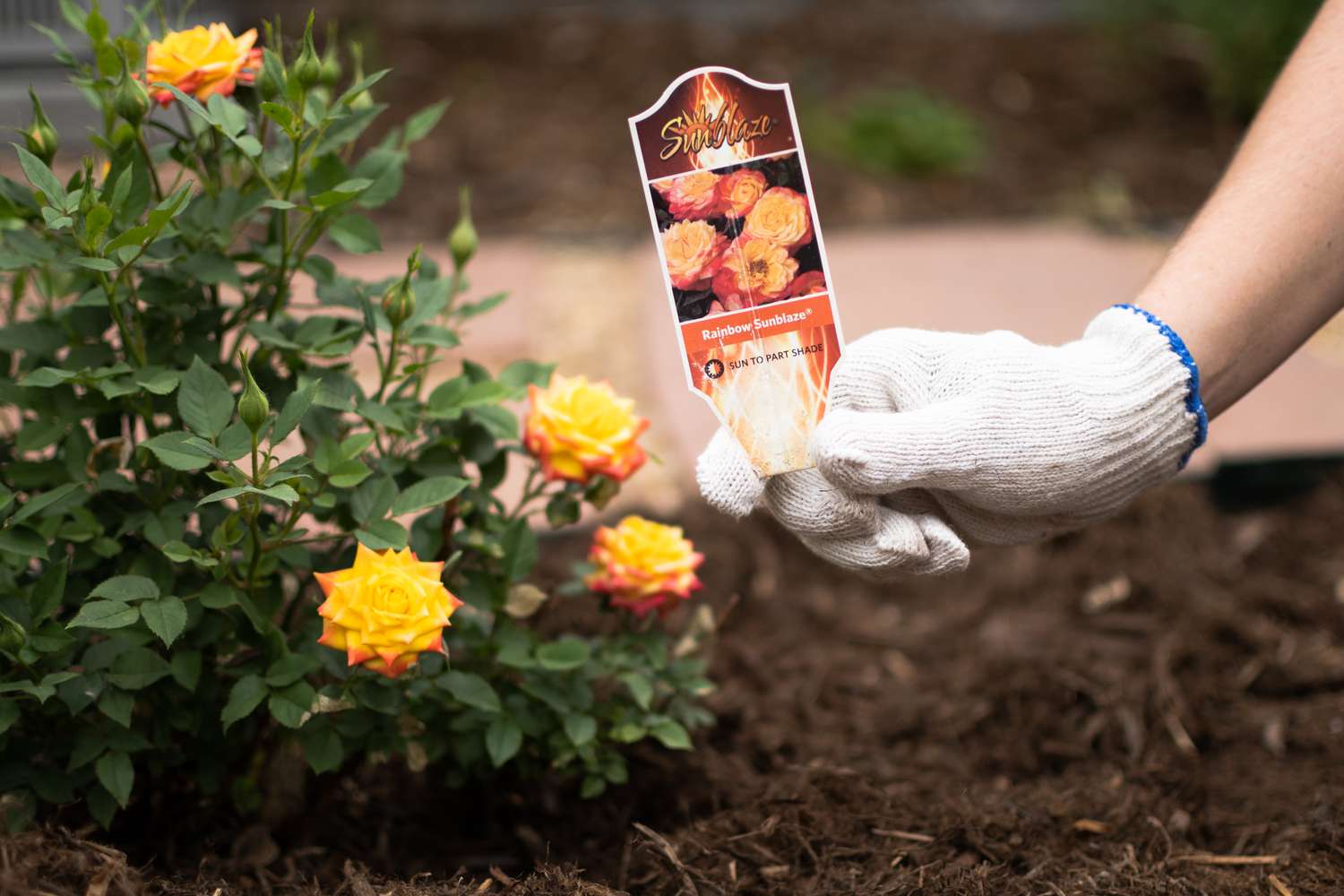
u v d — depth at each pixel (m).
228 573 1.03
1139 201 2.42
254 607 1.03
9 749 1.03
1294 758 1.23
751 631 1.36
